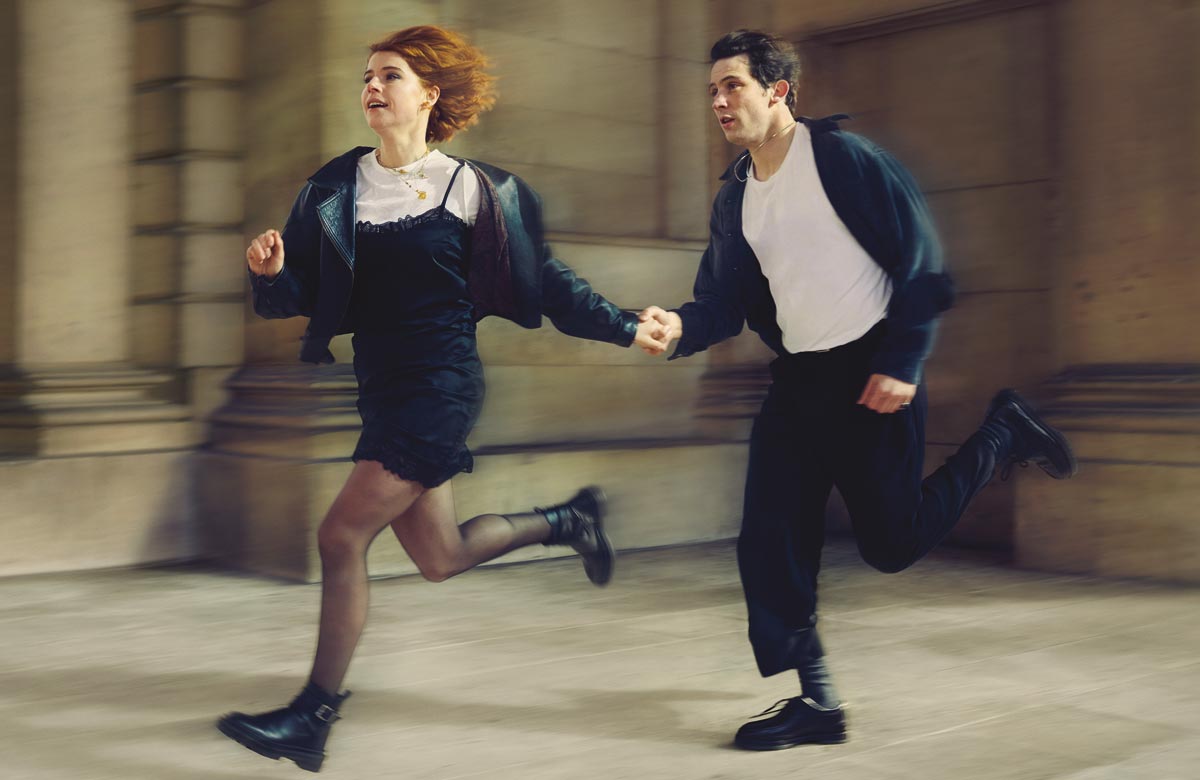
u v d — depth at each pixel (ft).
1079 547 19.24
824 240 10.10
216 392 20.47
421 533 10.76
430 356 10.05
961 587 18.15
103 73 20.08
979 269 22.06
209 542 20.17
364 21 19.34
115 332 20.36
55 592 17.48
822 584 18.39
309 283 10.14
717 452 22.63
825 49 23.65
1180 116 18.65
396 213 9.93
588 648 14.29
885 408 9.79
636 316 10.65
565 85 22.13
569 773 9.86
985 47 21.88
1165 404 18.69
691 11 23.59
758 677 12.96
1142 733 10.93
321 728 9.90
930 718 11.41
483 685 12.60
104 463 19.27
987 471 11.28
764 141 10.28
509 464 20.02
